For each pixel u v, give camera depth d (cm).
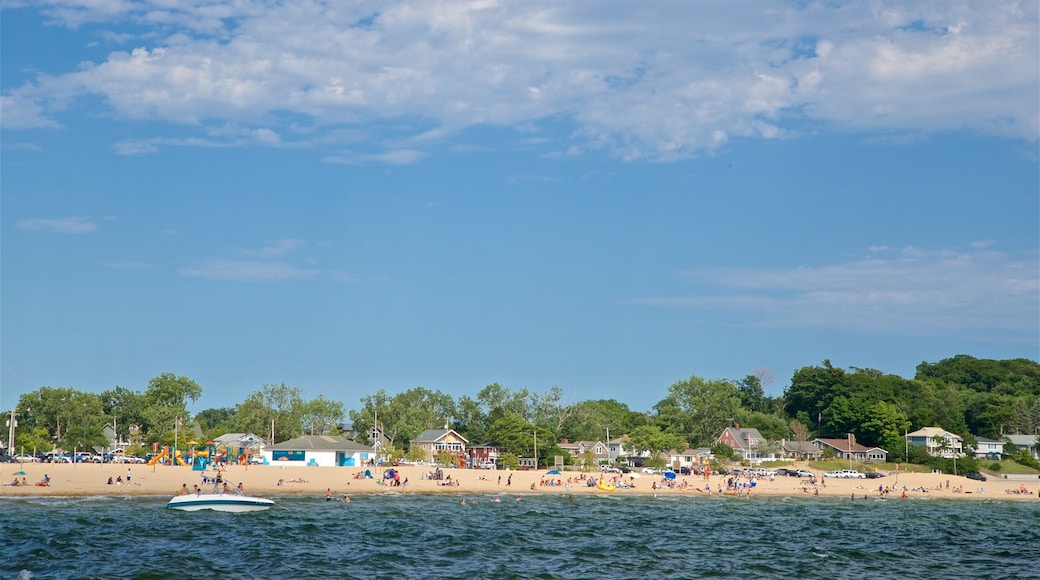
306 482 13488
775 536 9006
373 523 9131
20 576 5838
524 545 7744
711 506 12825
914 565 7275
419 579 6103
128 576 5903
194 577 5944
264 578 5991
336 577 6091
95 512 9275
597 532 8906
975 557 7769
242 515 9494
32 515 8850
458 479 15325
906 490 16688
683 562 7094
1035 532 9962
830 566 7112
